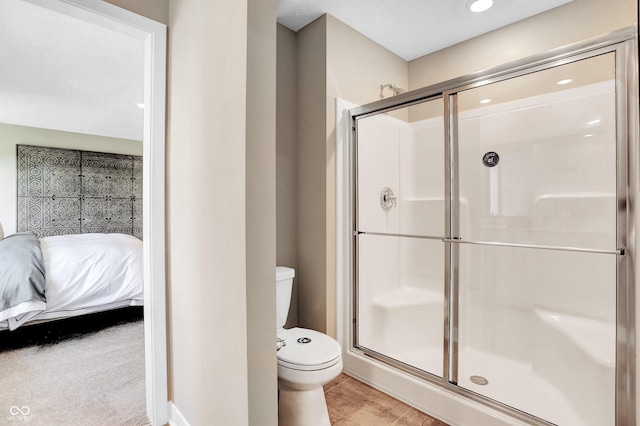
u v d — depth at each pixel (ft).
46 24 7.19
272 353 3.93
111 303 10.66
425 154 7.47
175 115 5.29
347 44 7.65
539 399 5.41
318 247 7.30
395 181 8.02
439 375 6.11
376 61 8.46
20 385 6.82
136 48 8.30
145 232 5.60
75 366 7.65
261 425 3.80
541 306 6.48
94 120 14.85
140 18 5.09
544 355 6.20
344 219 7.39
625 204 4.55
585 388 5.19
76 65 9.23
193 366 4.84
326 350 5.38
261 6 3.78
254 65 3.70
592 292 5.98
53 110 13.34
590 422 4.90
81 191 17.15
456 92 6.41
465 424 5.33
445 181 6.84
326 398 6.28
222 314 4.08
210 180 4.32
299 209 7.73
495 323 6.93
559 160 6.27
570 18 6.89
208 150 4.36
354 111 7.45
